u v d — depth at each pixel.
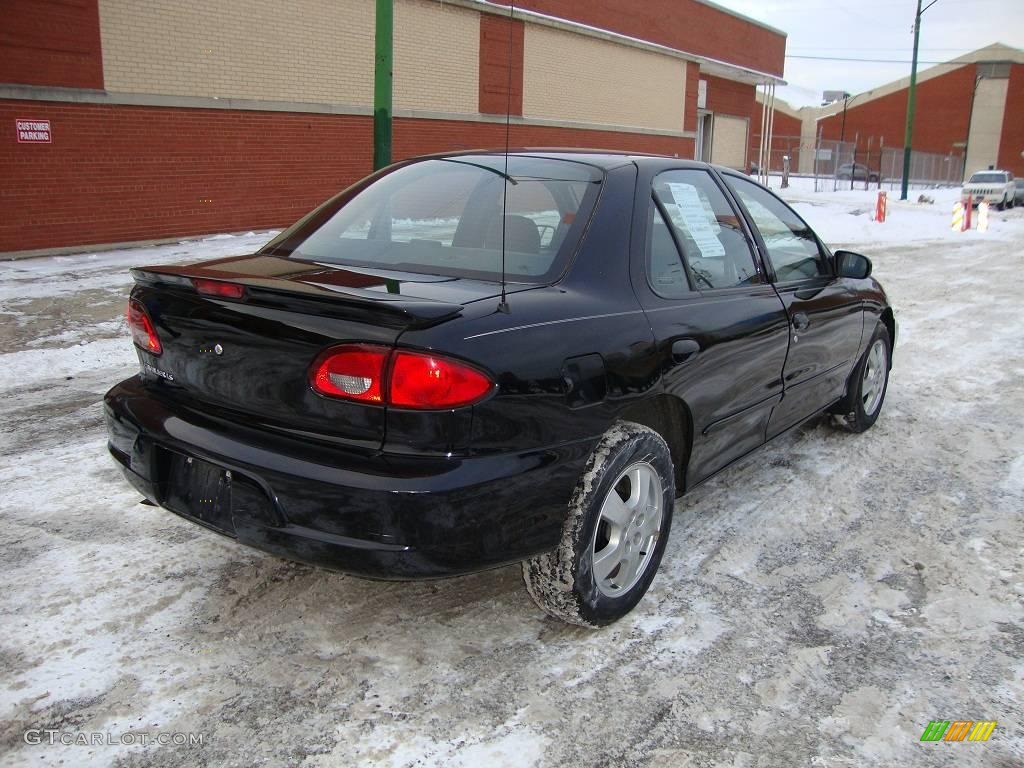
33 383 5.95
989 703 2.74
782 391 4.04
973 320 9.50
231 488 2.66
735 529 3.96
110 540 3.61
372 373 2.43
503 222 3.07
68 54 11.82
